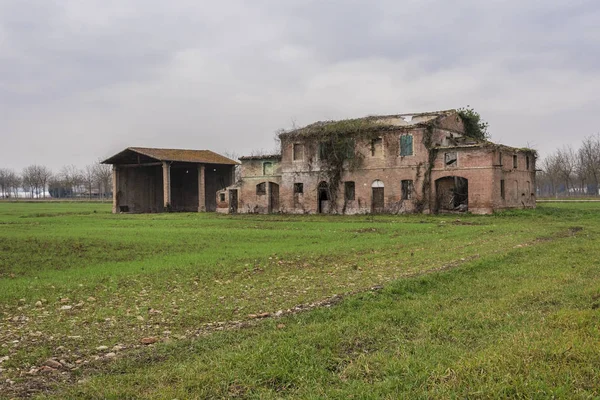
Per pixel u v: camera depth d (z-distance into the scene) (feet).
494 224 107.34
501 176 143.13
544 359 21.03
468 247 64.13
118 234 92.53
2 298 38.70
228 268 52.01
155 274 48.85
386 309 32.27
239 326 29.53
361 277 45.19
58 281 45.70
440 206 146.92
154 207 227.40
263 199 181.88
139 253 65.82
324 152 165.99
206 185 232.94
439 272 43.47
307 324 29.45
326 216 153.17
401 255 59.06
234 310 34.04
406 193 151.43
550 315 28.17
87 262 58.29
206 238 85.05
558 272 43.34
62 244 76.23
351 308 32.73
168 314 33.30
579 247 59.31
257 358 23.08
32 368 23.71
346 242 76.64
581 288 35.63
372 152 156.97
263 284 43.19
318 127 168.55
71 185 467.11
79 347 26.78
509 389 18.48
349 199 162.09
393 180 152.66
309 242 77.87
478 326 27.96
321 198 168.66
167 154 203.00
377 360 22.79
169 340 27.37
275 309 33.94
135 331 29.60
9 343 27.50
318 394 19.38
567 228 90.58
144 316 32.83
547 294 34.63
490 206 135.74
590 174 284.82
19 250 69.56
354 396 19.03
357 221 128.57
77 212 191.01
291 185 172.45
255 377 21.22
